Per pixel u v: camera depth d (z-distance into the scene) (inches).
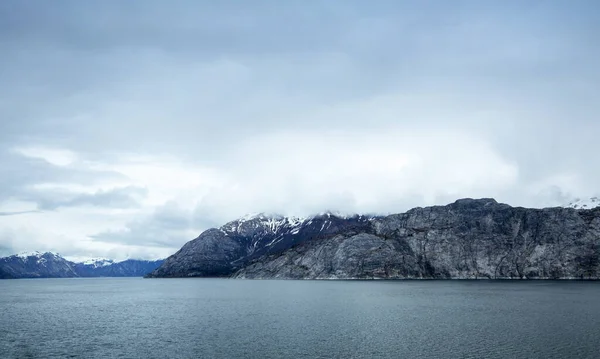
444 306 6437.0
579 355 3240.7
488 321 4837.6
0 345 3934.5
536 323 4633.4
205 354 3484.3
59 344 3954.2
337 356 3348.9
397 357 3282.5
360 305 6776.6
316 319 5260.8
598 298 7347.4
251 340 3976.4
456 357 3250.5
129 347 3786.9
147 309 6934.1
